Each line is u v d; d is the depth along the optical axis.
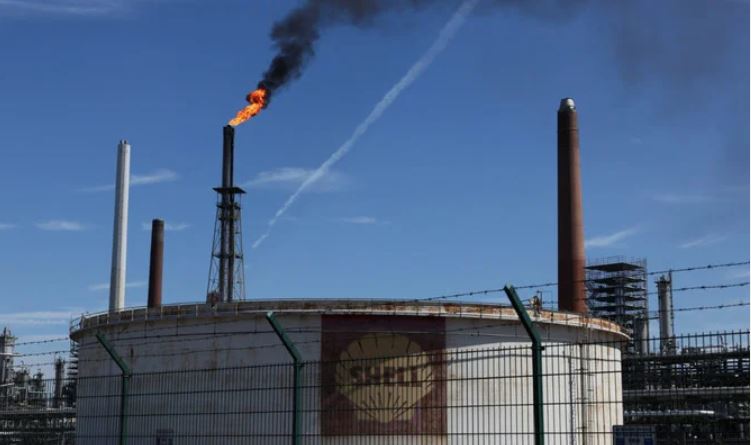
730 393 48.44
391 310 31.88
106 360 35.47
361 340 31.64
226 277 53.19
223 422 29.58
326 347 31.62
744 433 49.16
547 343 32.75
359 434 30.31
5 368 64.00
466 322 32.12
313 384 31.08
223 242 53.59
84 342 37.16
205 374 32.66
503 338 32.34
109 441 32.03
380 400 30.78
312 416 30.67
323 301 32.22
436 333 31.78
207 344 33.16
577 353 32.88
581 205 51.53
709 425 50.03
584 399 27.69
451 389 30.78
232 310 33.06
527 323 17.56
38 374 43.09
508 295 17.61
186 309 33.91
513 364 31.53
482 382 30.73
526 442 28.81
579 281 50.50
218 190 54.28
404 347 31.59
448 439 29.78
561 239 51.28
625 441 18.50
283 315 32.28
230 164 54.41
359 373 31.16
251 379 31.53
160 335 34.12
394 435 30.12
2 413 33.19
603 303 82.00
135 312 34.97
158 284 59.69
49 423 36.41
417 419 30.22
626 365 52.19
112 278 64.94
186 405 31.06
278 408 30.55
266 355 32.09
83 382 35.78
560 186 51.81
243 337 32.59
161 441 30.66
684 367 50.03
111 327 35.50
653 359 50.78
